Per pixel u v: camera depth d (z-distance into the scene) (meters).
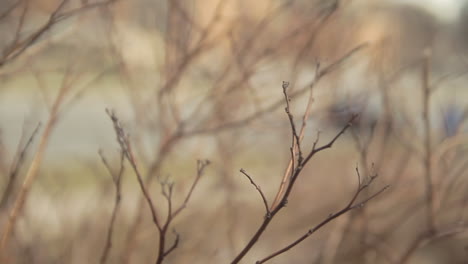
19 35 2.84
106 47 3.59
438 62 4.66
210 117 3.74
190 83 3.81
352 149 4.80
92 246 3.87
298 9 3.68
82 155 8.29
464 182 3.79
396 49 4.27
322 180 4.70
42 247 3.63
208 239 4.11
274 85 3.70
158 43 3.79
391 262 3.56
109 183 4.34
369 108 3.66
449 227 3.52
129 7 3.68
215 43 3.59
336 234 3.85
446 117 3.77
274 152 4.75
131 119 3.85
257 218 4.52
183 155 4.05
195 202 4.13
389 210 3.83
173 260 3.91
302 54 3.48
